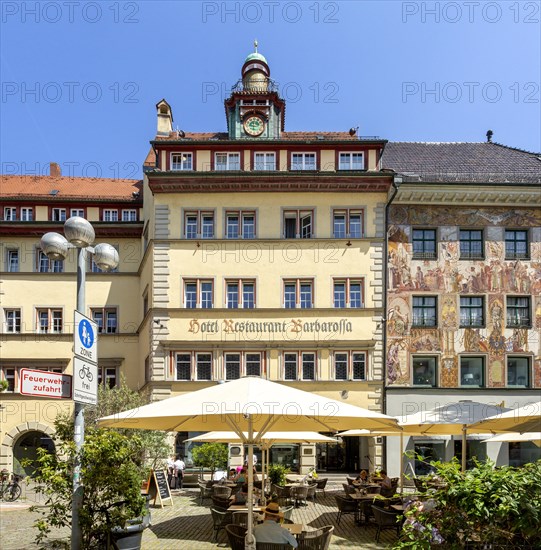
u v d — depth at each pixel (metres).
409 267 34.62
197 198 35.00
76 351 9.62
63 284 39.12
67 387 9.59
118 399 27.39
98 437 10.70
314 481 25.72
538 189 34.66
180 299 33.94
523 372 34.53
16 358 37.88
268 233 34.78
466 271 34.81
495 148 42.22
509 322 34.69
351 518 19.92
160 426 13.27
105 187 43.78
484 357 34.28
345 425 12.76
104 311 39.41
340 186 34.91
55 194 42.38
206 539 16.23
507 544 7.95
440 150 41.69
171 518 19.98
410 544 8.02
